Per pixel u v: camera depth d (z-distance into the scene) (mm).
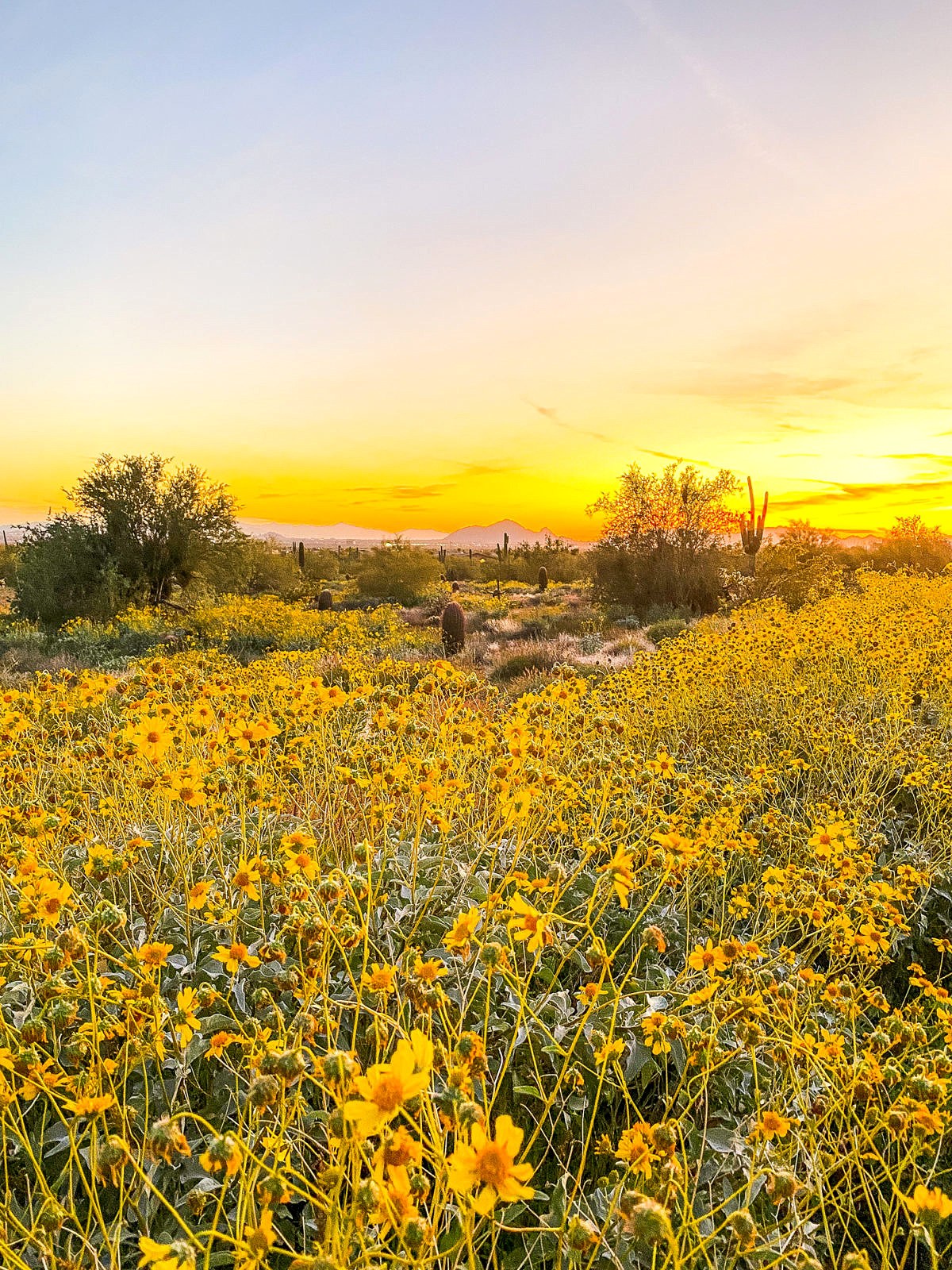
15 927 2797
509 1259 2137
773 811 4352
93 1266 1977
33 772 3979
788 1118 2324
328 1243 1509
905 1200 1644
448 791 3297
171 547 24703
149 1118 2381
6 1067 1802
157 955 2104
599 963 2500
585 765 4188
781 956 3133
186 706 4113
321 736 4051
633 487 24266
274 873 2703
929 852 4578
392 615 21891
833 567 22359
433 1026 2473
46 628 21844
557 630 20641
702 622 16812
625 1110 2617
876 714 6719
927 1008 3480
